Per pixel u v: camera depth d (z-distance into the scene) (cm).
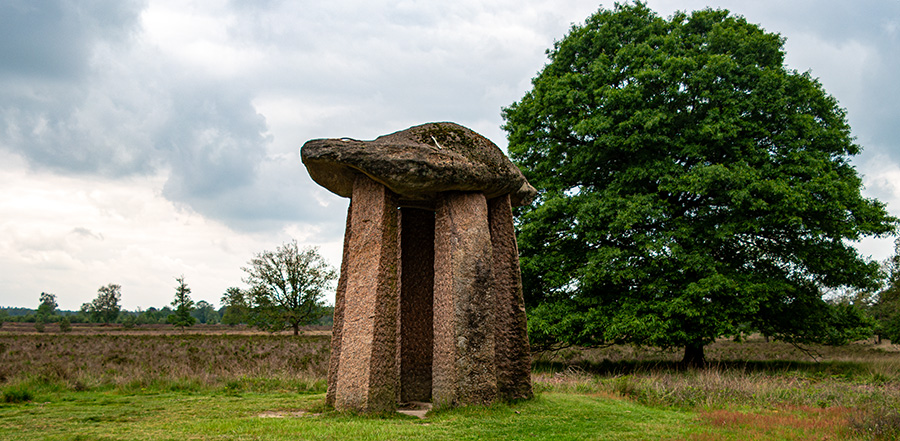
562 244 1859
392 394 795
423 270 1079
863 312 1825
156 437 647
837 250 1678
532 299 1895
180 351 2625
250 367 1856
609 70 1817
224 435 651
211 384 1299
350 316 816
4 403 1001
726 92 1692
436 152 830
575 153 1891
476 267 865
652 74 1656
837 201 1565
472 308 848
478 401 823
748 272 1698
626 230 1723
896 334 2859
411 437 638
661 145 1708
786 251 1720
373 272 802
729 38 1788
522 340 929
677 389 1057
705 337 1608
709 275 1562
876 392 1048
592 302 1697
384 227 816
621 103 1705
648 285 1605
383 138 892
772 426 747
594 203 1667
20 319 9394
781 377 1343
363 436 639
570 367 1734
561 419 774
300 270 4000
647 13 1997
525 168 1989
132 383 1266
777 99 1688
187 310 5662
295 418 771
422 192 871
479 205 896
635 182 1764
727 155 1742
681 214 1842
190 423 746
